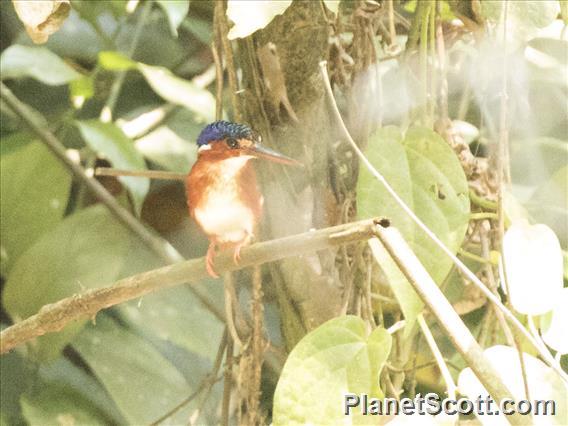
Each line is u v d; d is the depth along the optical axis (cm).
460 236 457
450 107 604
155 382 682
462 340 379
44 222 723
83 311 480
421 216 459
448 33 555
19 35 826
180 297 712
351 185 513
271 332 681
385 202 459
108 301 473
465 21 534
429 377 592
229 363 532
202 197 477
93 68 842
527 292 423
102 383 703
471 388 432
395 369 527
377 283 524
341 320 450
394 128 471
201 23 807
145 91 831
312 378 443
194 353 757
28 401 688
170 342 757
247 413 522
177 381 686
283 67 507
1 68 702
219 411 686
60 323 489
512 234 428
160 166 801
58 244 702
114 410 707
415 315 436
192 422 538
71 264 698
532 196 576
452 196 460
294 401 441
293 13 500
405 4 624
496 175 527
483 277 546
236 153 485
